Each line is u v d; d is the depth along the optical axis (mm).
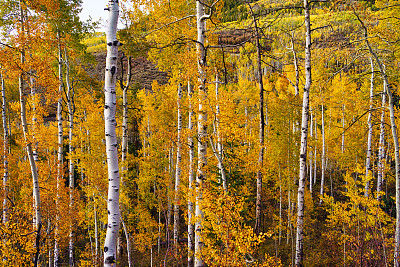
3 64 6738
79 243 17156
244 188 8555
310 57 7750
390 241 8273
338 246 11062
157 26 9445
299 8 7953
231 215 4398
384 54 8328
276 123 13875
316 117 24828
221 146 8156
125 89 11414
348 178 11633
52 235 9898
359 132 17625
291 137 13672
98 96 15234
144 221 12656
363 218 10016
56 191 10484
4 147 13047
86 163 10883
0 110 16562
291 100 13406
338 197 19938
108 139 3943
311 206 14227
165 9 9188
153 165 14562
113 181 3920
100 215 12000
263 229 14469
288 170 13828
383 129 13023
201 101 6344
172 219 18766
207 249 5027
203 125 6473
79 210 12008
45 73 7641
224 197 4512
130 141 27609
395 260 7027
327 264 10828
